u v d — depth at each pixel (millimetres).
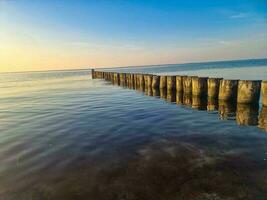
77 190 4996
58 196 4816
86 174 5680
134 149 7160
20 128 10508
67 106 16000
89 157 6707
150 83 23109
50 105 16828
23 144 8188
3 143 8383
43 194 4922
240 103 12922
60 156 6906
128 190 4902
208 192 4723
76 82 46312
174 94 19000
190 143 7512
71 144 7934
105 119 11453
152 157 6477
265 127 9227
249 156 6367
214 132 8711
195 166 5836
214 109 12852
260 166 5762
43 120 11906
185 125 9805
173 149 7016
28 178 5641
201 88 15789
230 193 4664
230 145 7258
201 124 9922
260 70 49219
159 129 9297
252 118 10742
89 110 14102
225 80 13617
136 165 6023
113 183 5199
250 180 5121
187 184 5031
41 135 9195
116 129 9539
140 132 8961
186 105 14320
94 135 8844
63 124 10820
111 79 39375
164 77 20891
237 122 10133
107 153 6941
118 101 17250
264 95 11742
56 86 37438
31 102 18969
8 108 16438
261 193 4629
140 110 13430
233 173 5445
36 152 7348
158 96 18625
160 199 4562
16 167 6293
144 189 4922
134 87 27531
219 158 6277
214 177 5277
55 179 5520
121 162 6250
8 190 5148
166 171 5629
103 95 21422
